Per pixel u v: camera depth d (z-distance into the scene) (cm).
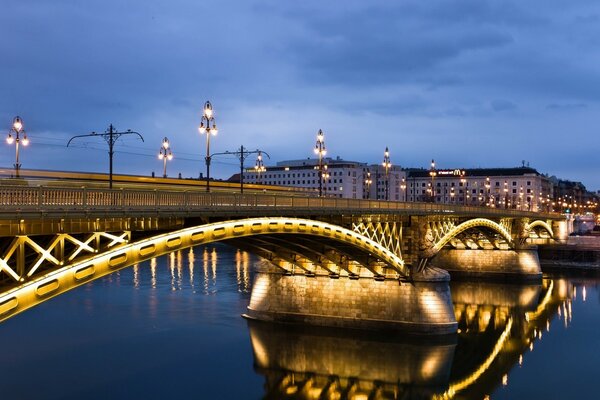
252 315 6681
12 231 2316
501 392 4869
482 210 9531
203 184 7700
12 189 2306
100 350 5484
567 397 4778
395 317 6194
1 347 5512
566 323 7469
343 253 5850
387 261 5938
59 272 2591
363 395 4731
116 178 6719
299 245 5622
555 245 14475
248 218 4025
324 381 4969
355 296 6341
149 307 7262
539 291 10000
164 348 5600
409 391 4844
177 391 4531
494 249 11538
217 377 4906
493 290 10094
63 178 6075
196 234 3538
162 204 3158
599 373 5422
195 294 8162
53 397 4294
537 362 5759
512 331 7019
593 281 11256
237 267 11244
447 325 6094
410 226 6450
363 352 5659
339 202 5216
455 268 11725
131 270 10669
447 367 5466
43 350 5438
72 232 2616
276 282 6631
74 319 6625
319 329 6306
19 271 2394
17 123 4159
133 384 4644
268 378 4931
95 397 4325
